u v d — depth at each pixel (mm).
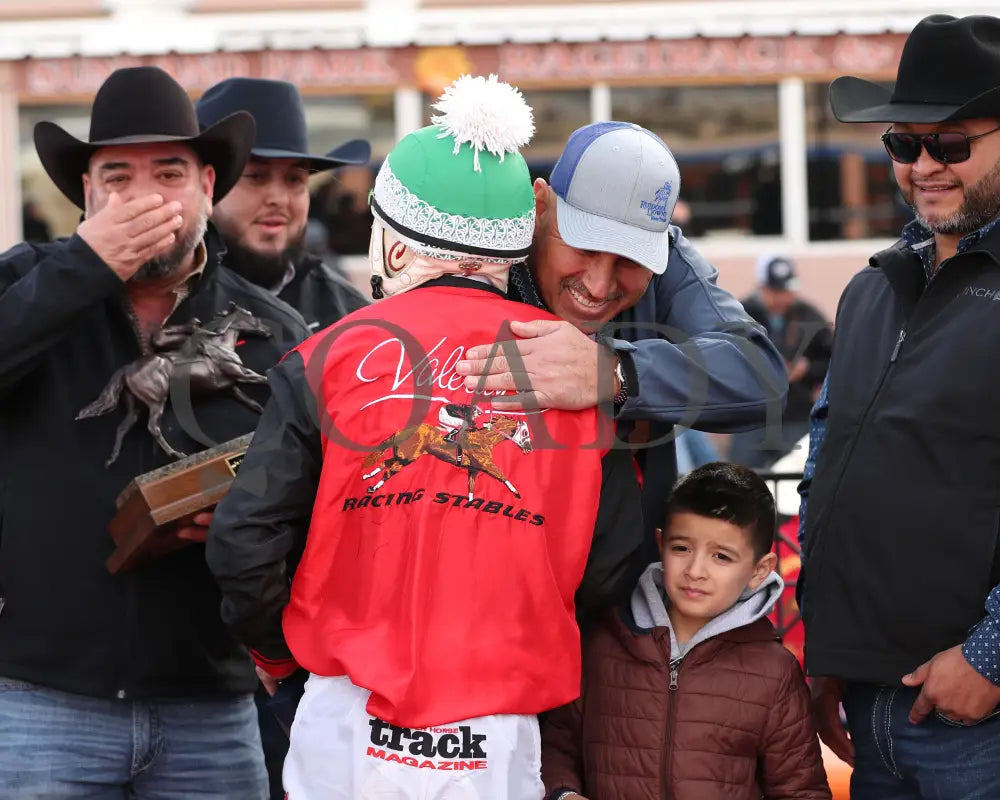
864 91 7926
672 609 7637
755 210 27484
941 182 7141
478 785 6238
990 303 6938
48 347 7484
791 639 11781
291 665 7125
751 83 26906
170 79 8250
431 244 6758
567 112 26172
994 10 23312
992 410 6836
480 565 6426
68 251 7398
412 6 24453
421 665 6262
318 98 25297
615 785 7324
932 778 7043
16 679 7848
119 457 7977
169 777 8234
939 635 6926
